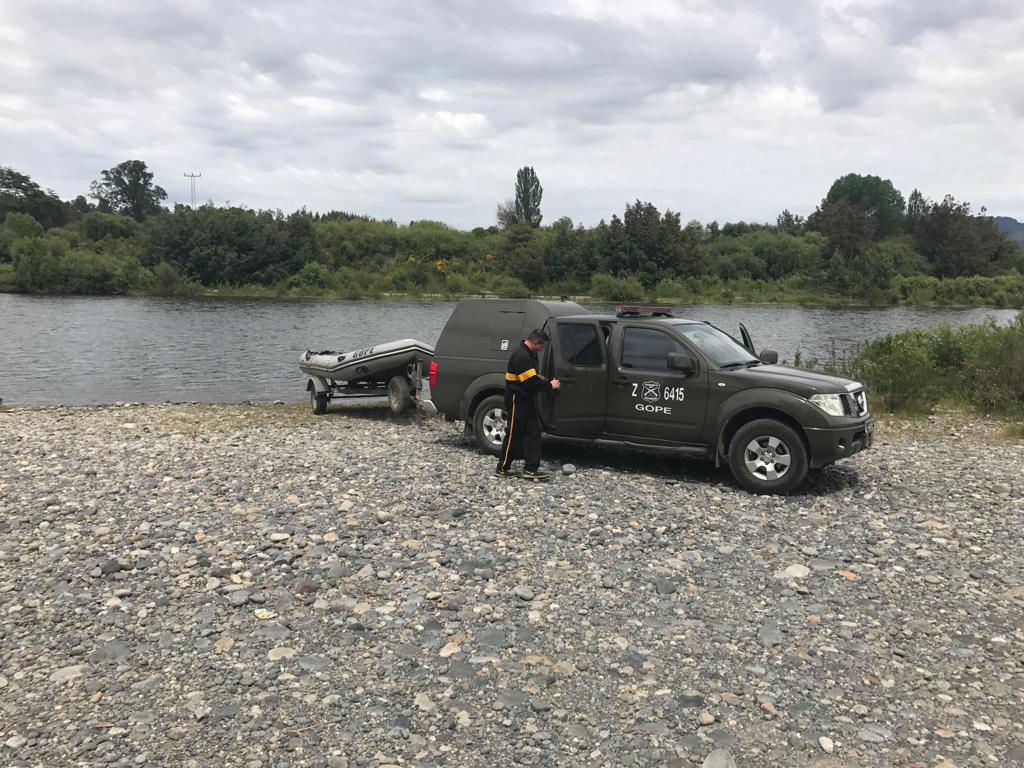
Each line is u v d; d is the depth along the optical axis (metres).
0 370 25.38
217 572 6.40
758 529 7.59
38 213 147.50
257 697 4.48
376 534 7.41
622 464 10.48
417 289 96.00
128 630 5.39
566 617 5.57
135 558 6.75
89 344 34.06
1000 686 4.60
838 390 8.80
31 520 7.82
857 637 5.27
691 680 4.69
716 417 9.12
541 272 106.50
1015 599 5.90
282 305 69.62
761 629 5.37
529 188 148.00
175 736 4.09
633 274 105.75
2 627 5.43
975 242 138.00
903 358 16.28
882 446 12.04
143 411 16.53
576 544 7.13
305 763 3.86
